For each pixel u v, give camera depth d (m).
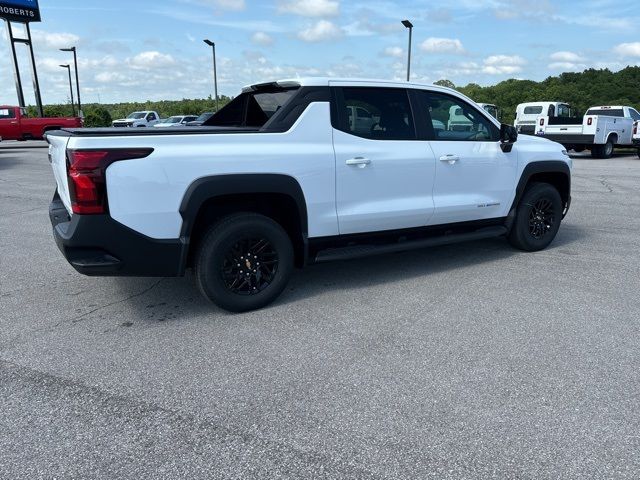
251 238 4.11
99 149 3.49
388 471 2.36
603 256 5.84
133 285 4.93
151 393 3.02
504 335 3.76
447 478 2.31
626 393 2.97
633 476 2.31
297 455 2.47
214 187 3.83
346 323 4.01
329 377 3.19
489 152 5.31
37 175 13.95
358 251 4.61
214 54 34.47
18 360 3.43
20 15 30.77
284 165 4.09
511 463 2.40
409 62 25.12
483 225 5.54
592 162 17.39
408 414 2.79
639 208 8.87
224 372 3.26
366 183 4.53
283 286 4.35
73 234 3.54
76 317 4.17
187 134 3.79
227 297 4.09
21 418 2.78
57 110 40.16
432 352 3.50
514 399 2.92
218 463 2.42
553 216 6.05
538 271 5.29
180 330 3.90
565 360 3.37
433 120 5.00
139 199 3.63
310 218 4.31
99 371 3.28
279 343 3.67
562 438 2.57
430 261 5.70
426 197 4.95
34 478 2.33
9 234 7.04
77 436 2.62
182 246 3.82
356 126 4.52
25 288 4.86
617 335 3.74
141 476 2.34
